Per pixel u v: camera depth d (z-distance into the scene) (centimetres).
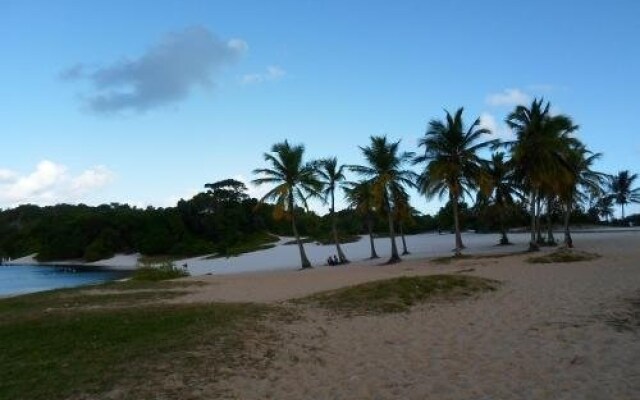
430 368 1063
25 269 10000
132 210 13400
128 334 1271
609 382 930
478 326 1426
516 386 934
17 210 16238
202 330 1293
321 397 907
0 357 1106
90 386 920
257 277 3506
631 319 1437
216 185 12519
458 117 4366
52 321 1427
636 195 10850
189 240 11475
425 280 2042
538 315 1524
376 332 1389
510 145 4316
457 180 4438
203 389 923
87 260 11750
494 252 4866
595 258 3170
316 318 1545
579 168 4762
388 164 4672
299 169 4875
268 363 1084
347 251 7844
